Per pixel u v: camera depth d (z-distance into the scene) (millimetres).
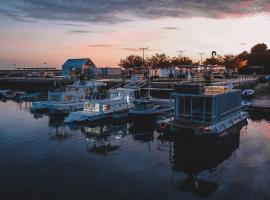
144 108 37812
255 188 17328
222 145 26141
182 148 25719
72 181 18859
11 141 28812
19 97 66062
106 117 38031
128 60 107750
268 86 67312
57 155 24297
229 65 107812
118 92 42062
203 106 27719
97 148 26203
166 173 20000
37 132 32625
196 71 72625
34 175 19938
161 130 29031
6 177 19609
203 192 16969
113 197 16547
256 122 35250
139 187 17797
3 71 140000
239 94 34188
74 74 94938
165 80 59781
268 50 131250
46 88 76812
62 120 39938
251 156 23016
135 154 24250
